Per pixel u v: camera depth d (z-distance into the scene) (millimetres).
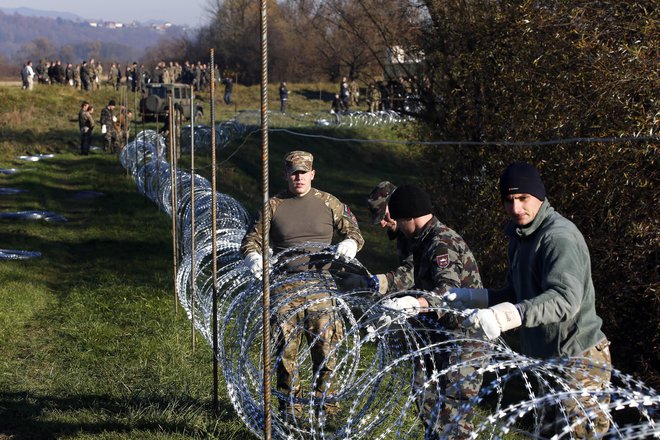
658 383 9195
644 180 9031
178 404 6820
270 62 63375
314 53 57312
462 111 13977
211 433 6160
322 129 36344
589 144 9523
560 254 4254
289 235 6473
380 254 17844
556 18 10398
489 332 3977
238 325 5801
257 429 5566
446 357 5070
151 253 14727
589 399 4301
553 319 4090
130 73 54312
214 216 6832
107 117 31156
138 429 6246
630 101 9141
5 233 15875
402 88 17828
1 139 33062
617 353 9922
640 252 9148
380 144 35938
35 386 7379
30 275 12227
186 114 38562
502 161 11891
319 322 6188
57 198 21078
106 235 16312
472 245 12492
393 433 5625
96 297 10984
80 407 6801
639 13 9406
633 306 9703
